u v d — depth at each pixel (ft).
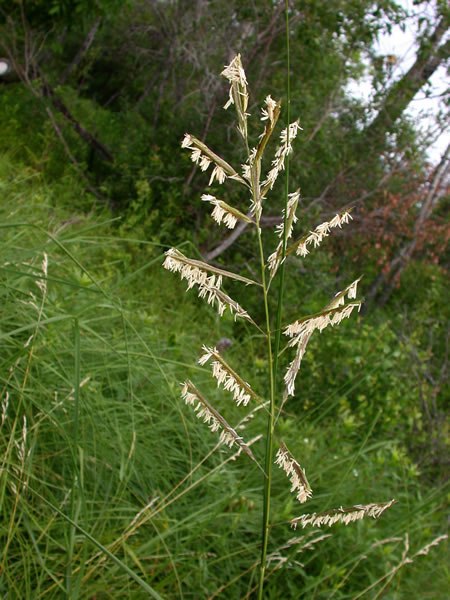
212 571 10.00
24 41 33.22
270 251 25.95
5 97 32.07
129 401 11.84
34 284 12.64
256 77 26.63
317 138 26.94
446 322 25.03
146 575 8.53
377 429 17.95
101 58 48.19
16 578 8.46
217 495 10.80
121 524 9.78
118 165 28.45
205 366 14.40
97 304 12.12
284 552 10.61
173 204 25.81
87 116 39.09
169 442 11.76
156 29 33.73
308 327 5.34
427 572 11.92
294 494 11.78
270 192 26.22
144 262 23.27
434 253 34.55
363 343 20.33
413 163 29.94
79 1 28.50
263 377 18.40
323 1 26.30
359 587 10.80
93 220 23.80
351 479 12.90
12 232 14.42
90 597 8.54
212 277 5.14
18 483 8.73
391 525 11.70
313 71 27.35
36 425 9.12
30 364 9.96
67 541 8.26
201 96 28.09
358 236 29.66
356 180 29.01
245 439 12.59
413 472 14.21
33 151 29.37
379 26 26.78
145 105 37.70
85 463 10.00
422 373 20.59
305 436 13.91
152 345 13.99
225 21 27.99
